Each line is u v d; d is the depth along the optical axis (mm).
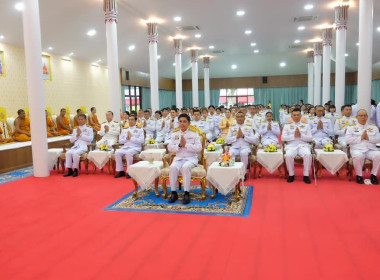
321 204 4504
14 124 9320
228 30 13562
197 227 3779
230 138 6348
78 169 7457
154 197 5086
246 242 3324
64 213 4387
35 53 6543
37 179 6520
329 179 5984
